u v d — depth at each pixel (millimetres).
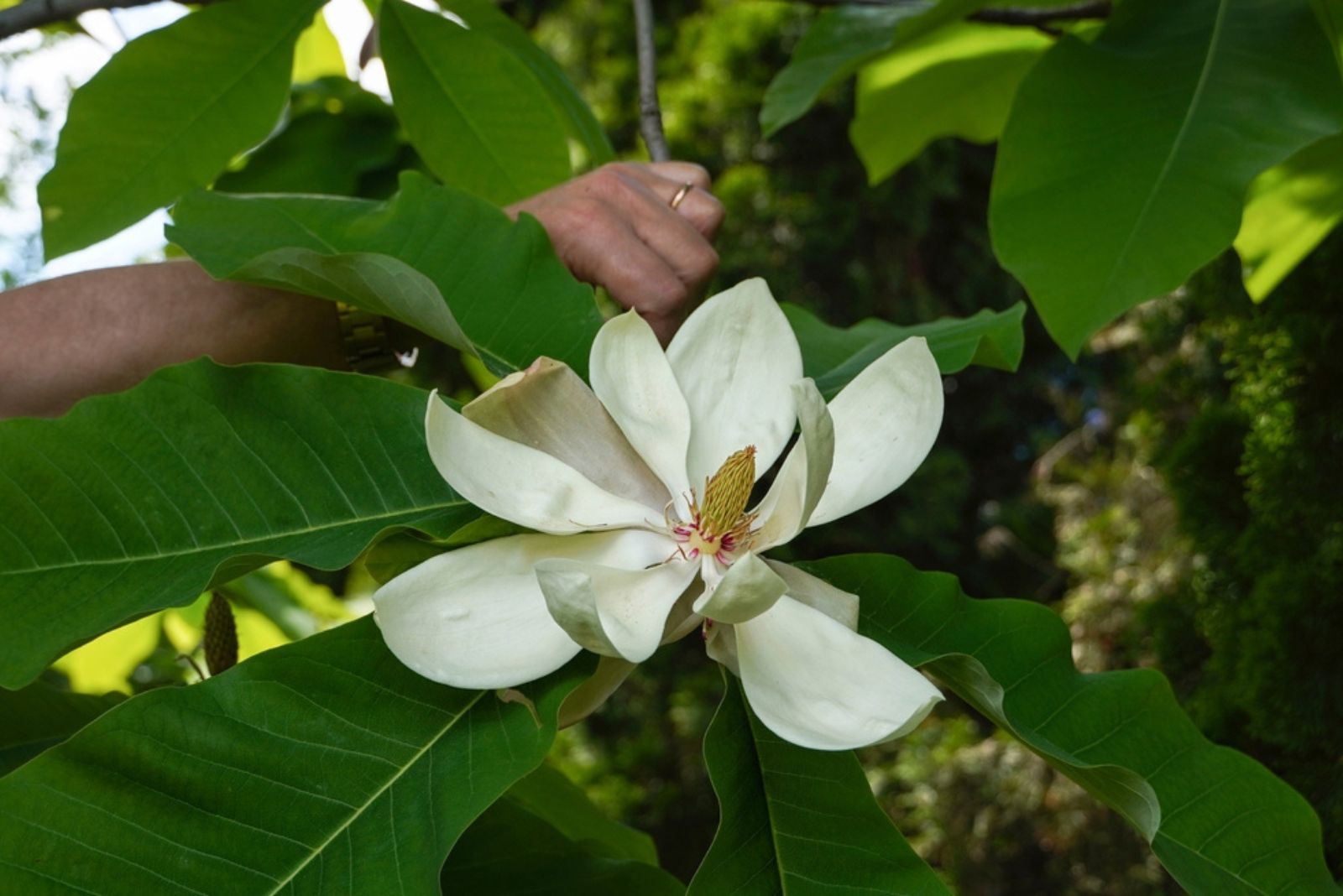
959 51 1604
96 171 1321
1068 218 1170
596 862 1092
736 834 928
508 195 1512
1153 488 3344
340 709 919
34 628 931
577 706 931
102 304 1137
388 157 1618
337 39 1822
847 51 1563
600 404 967
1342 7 1317
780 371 987
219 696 911
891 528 6707
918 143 1733
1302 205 1457
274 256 1004
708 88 6457
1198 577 1934
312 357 1175
